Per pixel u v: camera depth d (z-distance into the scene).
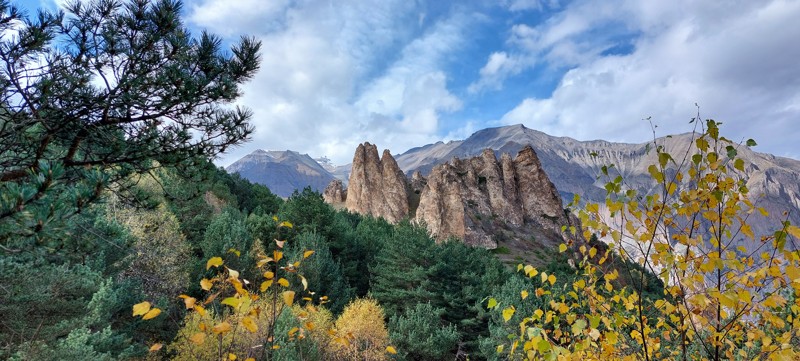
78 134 5.95
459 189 87.12
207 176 7.81
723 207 3.16
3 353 10.38
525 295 4.23
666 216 3.34
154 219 23.95
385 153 119.25
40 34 5.51
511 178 97.88
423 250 34.62
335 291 31.89
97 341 13.60
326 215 44.19
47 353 10.74
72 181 5.21
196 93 6.62
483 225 84.44
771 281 3.34
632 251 3.48
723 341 3.53
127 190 6.77
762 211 3.09
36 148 5.93
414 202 112.94
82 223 5.12
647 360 3.52
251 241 33.19
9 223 3.68
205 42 6.95
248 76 7.40
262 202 69.88
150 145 6.64
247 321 3.10
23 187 3.80
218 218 34.94
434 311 28.81
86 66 6.15
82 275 14.59
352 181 113.50
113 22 6.16
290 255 31.02
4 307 10.32
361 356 20.47
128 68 6.41
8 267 10.36
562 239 88.19
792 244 2.85
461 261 37.41
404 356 24.42
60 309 12.54
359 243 48.34
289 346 14.99
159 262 22.94
